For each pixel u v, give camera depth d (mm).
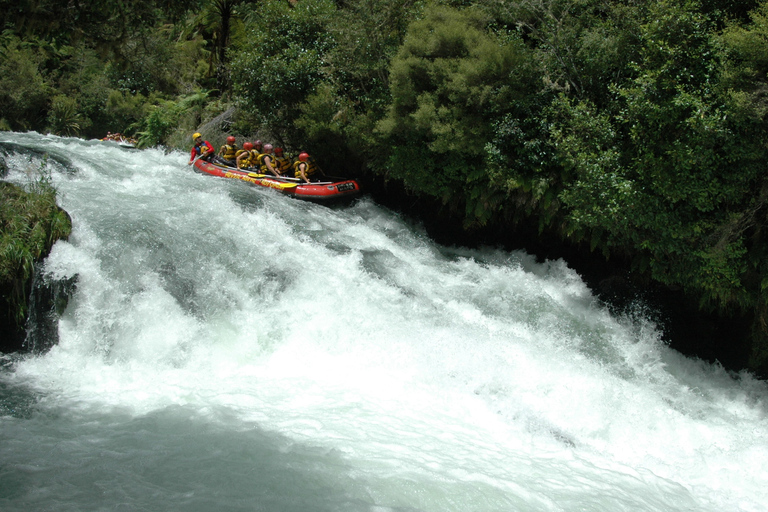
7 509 3602
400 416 6039
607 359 8602
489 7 10641
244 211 10289
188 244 8266
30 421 5102
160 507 3764
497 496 4520
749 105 7422
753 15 7703
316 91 12805
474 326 8461
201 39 27641
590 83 9508
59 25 7246
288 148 14703
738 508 5297
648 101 8148
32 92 30141
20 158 11109
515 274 10734
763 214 7977
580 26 9766
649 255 9211
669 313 9500
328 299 8125
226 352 7047
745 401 8352
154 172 12664
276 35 13891
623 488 5176
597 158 8664
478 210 10672
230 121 17891
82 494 3873
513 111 9992
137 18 7582
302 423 5469
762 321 8211
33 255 7074
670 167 8164
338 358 7270
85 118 31094
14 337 6805
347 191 12656
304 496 4082
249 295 7809
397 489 4363
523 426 6363
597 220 8805
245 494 4023
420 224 12609
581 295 10133
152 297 7207
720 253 8086
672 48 8078
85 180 10789
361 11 11961
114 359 6730
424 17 11359
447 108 10445
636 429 6727
